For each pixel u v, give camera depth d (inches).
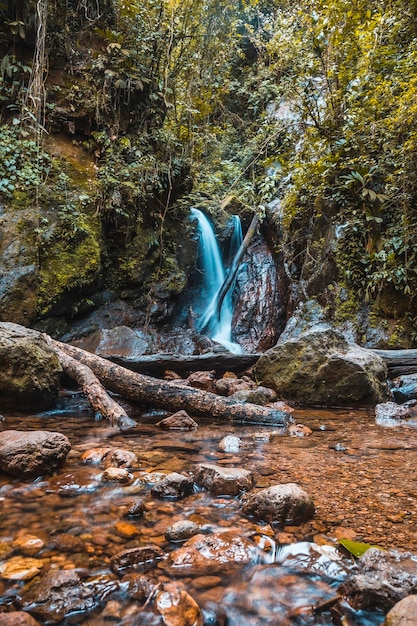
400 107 239.9
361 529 64.1
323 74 325.1
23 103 244.5
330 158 283.6
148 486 82.0
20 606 46.6
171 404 157.9
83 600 47.6
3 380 141.7
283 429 136.3
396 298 257.9
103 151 287.4
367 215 261.3
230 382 188.7
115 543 59.9
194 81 380.5
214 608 46.8
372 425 143.6
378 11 295.1
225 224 410.3
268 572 53.3
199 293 377.7
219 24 400.5
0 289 215.6
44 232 239.8
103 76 289.4
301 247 345.1
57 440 93.0
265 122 458.9
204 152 439.8
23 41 259.0
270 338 349.7
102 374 168.6
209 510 71.2
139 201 299.4
